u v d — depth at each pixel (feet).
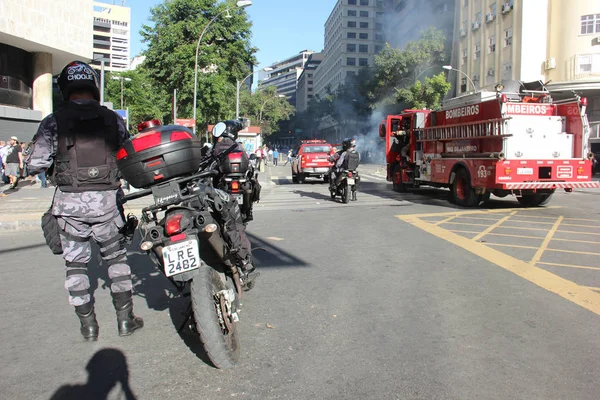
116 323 13.91
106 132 12.45
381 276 18.71
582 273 18.92
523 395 9.62
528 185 37.19
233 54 117.80
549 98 39.06
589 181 38.32
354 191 46.62
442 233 27.86
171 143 11.09
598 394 9.66
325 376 10.46
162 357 11.56
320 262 21.09
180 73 107.34
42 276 19.20
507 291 16.63
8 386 10.17
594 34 103.81
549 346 12.03
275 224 31.86
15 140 57.11
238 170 16.07
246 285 16.55
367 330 13.15
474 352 11.69
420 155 50.47
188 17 111.45
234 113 125.18
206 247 12.73
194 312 10.34
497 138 37.88
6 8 70.18
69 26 83.61
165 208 11.44
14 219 32.40
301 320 13.94
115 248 12.93
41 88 83.46
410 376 10.44
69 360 11.45
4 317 14.48
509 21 122.62
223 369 10.82
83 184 12.21
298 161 75.05
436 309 14.85
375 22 380.78
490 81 132.98
